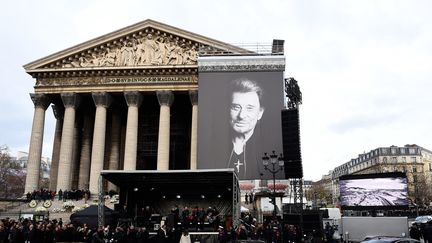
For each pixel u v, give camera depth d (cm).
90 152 7144
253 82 5831
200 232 3350
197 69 6288
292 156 3828
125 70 6388
